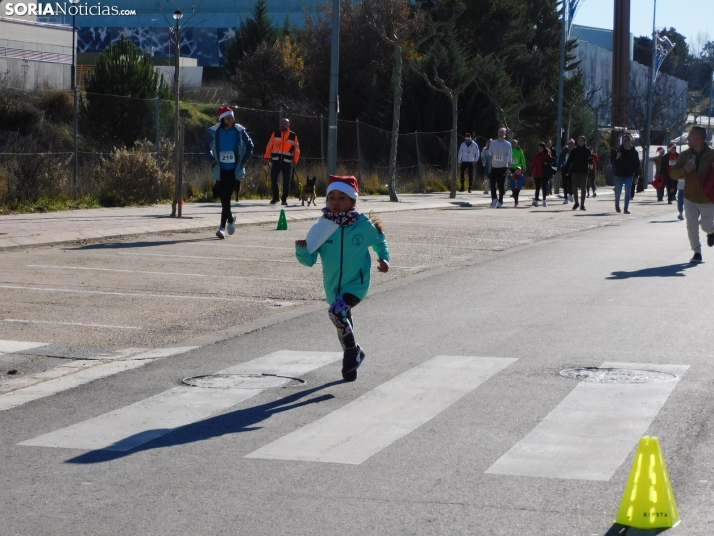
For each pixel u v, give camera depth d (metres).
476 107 44.50
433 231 21.03
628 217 26.09
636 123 71.31
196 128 43.34
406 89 43.47
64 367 8.38
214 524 4.82
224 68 63.06
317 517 4.90
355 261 7.80
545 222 23.95
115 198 24.42
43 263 14.21
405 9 48.03
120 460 5.88
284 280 13.17
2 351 8.91
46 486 5.42
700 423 6.47
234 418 6.79
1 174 23.25
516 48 52.75
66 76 47.56
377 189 35.47
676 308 11.02
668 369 8.03
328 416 6.80
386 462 5.78
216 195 18.19
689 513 4.88
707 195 15.12
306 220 22.44
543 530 4.68
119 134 34.50
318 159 35.09
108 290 12.13
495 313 10.85
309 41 49.34
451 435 6.30
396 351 8.91
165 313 10.79
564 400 7.10
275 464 5.77
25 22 46.09
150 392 7.53
